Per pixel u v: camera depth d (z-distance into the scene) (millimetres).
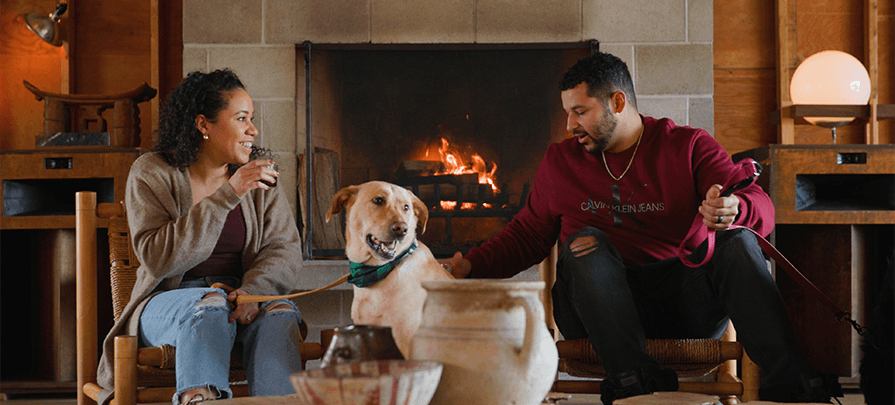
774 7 3059
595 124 1623
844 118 2738
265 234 1741
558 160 1755
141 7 3066
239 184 1553
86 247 1696
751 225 1439
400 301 1331
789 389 1220
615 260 1395
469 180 2938
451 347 758
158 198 1620
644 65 2898
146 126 3027
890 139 2996
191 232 1522
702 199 1624
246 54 2906
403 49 2936
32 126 3002
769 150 2521
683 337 1648
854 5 3045
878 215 2486
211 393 1333
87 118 2725
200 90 1675
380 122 2953
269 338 1441
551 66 2947
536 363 760
